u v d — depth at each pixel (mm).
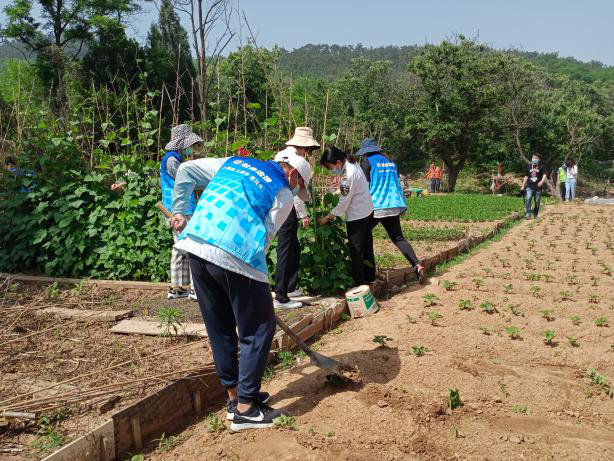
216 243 3488
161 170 6266
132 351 4711
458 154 40469
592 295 6852
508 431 3746
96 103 9555
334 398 4035
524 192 17109
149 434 3613
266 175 3748
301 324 5477
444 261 9500
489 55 39562
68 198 7602
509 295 7027
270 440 3525
